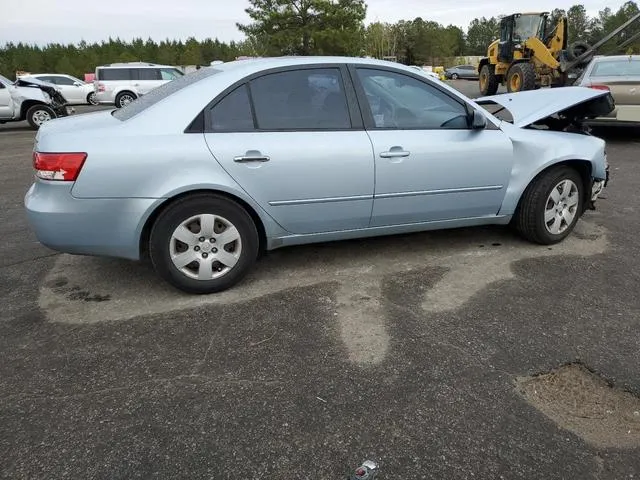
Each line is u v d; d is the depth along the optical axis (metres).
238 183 3.43
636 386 2.62
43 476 2.10
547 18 17.61
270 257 4.26
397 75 3.92
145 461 2.17
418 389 2.60
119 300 3.57
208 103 3.43
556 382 2.66
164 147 3.30
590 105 4.71
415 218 4.04
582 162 4.39
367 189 3.75
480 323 3.20
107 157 3.21
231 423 2.38
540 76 16.25
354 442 2.26
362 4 34.72
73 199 3.22
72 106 24.33
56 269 4.11
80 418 2.42
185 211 3.40
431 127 3.94
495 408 2.46
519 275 3.88
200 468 2.13
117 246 3.39
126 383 2.67
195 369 2.78
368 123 3.77
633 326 3.15
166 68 22.27
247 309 3.41
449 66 75.75
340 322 3.24
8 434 2.33
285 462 2.16
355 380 2.67
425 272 3.96
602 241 4.57
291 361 2.84
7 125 17.16
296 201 3.62
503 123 4.23
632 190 6.34
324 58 3.79
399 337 3.06
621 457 2.18
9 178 7.73
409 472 2.10
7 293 3.70
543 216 4.32
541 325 3.17
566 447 2.23
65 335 3.13
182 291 3.64
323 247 4.46
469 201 4.13
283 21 34.06
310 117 3.64
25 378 2.72
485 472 2.10
